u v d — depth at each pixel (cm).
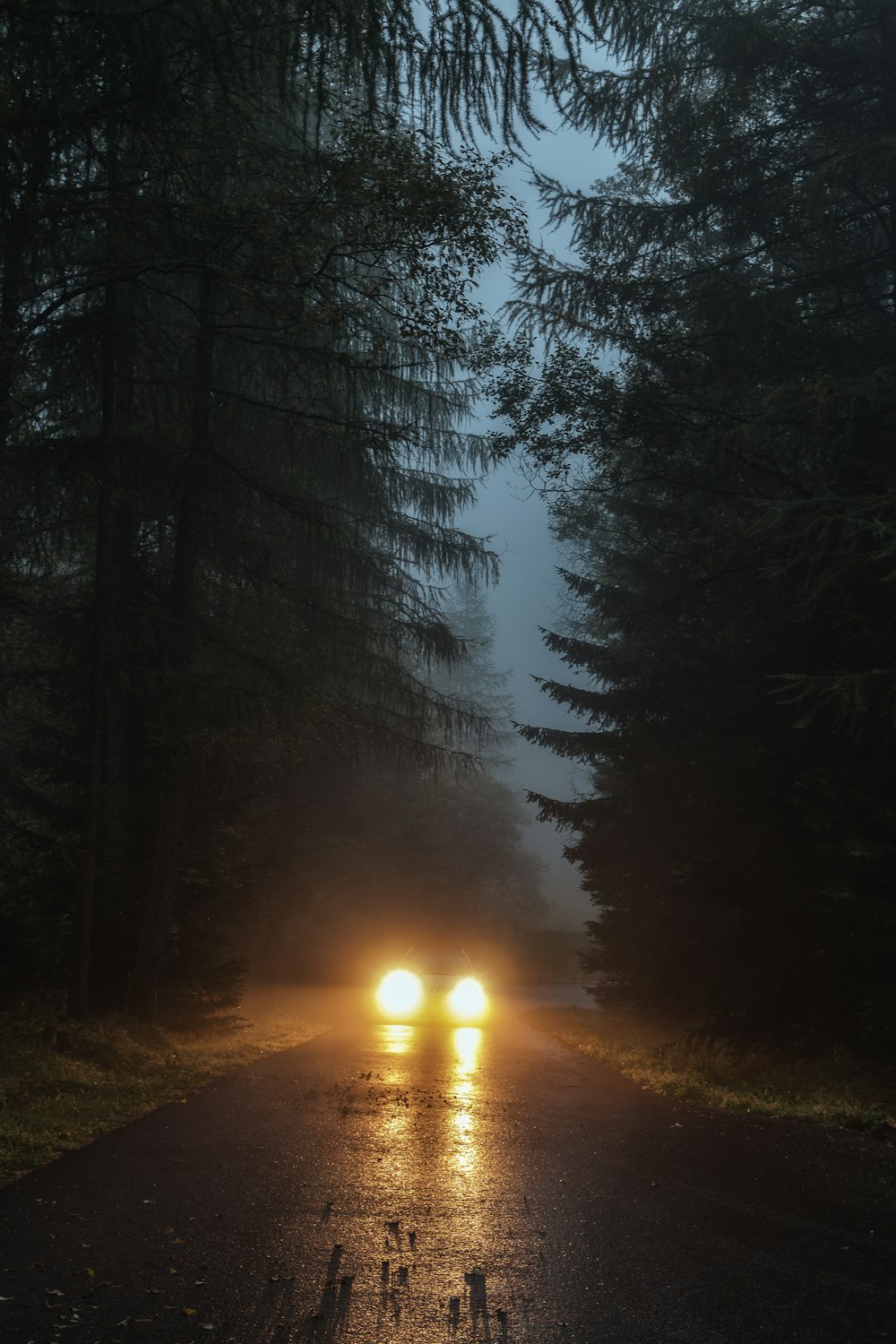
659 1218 615
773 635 1589
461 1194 667
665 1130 929
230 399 1761
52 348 1401
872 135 1487
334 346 1698
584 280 1628
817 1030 1412
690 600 1827
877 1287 492
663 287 1623
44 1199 638
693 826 1906
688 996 1995
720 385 1574
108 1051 1284
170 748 1633
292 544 2008
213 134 1186
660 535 2059
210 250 1241
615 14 1018
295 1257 527
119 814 1697
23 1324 432
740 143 1588
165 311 1897
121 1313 446
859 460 1470
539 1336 430
